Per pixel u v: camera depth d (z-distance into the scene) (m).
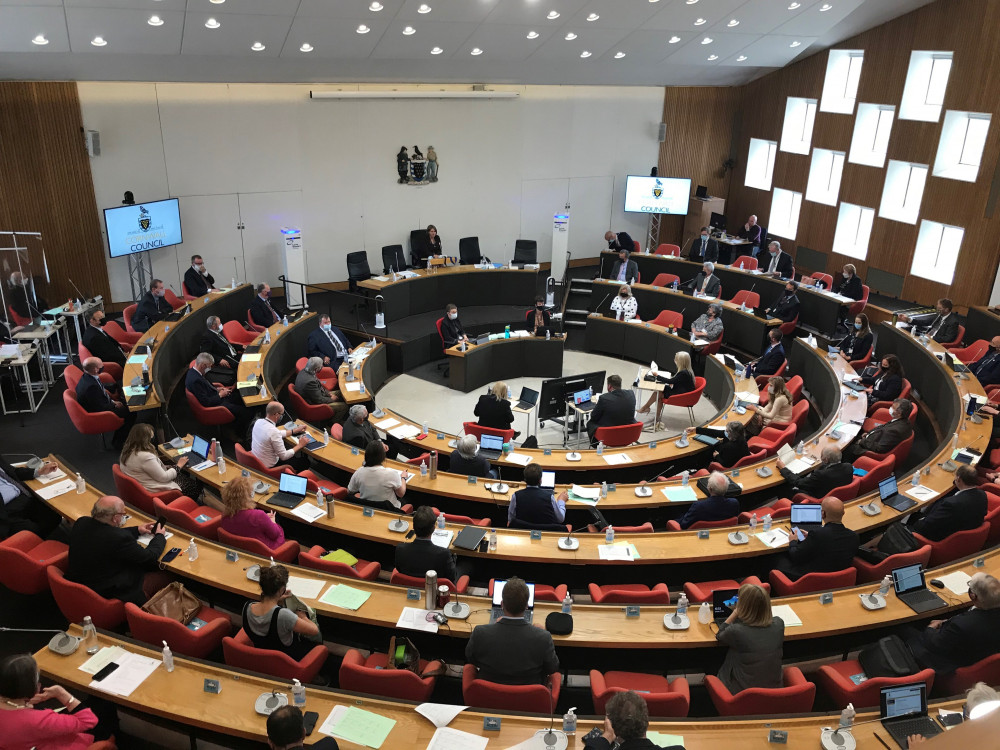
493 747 4.02
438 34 12.79
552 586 6.49
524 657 4.40
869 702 4.63
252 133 15.05
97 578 5.45
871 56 16.05
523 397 10.19
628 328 14.06
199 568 5.64
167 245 14.39
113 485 8.46
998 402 9.43
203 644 4.98
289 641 4.76
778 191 19.20
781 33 15.16
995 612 4.84
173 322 11.72
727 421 9.57
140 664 4.59
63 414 10.27
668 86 19.09
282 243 16.05
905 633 5.74
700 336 13.23
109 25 10.34
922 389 11.26
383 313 14.20
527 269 15.79
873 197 16.47
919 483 7.54
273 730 3.35
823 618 5.31
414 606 5.31
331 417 10.32
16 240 13.10
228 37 11.52
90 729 4.41
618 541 6.36
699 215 19.59
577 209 19.31
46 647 4.69
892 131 15.80
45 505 6.75
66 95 13.15
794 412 9.84
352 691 4.57
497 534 6.38
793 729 4.18
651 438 10.95
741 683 4.63
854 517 6.86
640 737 3.35
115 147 13.87
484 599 5.35
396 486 6.92
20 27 9.91
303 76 14.22
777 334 11.64
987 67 13.71
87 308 11.92
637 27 13.66
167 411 9.91
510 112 17.61
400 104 16.31
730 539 6.37
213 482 7.21
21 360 9.93
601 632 5.09
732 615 4.79
